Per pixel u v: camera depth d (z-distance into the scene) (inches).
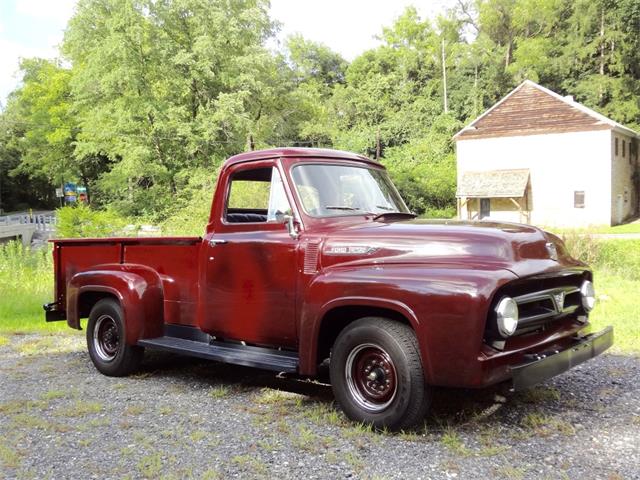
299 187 184.2
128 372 229.9
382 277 152.1
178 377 227.6
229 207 201.8
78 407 186.5
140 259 233.9
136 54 1428.4
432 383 143.4
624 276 505.7
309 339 165.2
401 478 129.0
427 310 142.8
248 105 1552.7
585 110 1416.1
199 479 131.1
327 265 169.8
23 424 173.0
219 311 198.5
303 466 137.2
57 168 2187.5
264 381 217.8
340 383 162.2
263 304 185.5
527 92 1494.8
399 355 148.6
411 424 150.6
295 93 1670.8
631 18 1861.5
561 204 1449.3
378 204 198.1
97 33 1491.1
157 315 224.1
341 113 2657.5
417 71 2785.4
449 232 157.8
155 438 158.4
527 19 2352.4
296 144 2076.8
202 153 1509.6
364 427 157.6
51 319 267.3
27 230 1136.2
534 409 173.9
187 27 1518.2
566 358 152.9
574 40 2070.6
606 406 176.2
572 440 149.3
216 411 181.3
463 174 1562.5
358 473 132.3
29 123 2218.3
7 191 2957.7
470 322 137.9
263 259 185.3
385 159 2172.7
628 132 1515.7
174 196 1439.5
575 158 1425.9
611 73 2054.6
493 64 2381.9
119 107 1465.3
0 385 219.6
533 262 152.7
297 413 176.9
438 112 2425.0
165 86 1498.5
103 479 133.2
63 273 267.0
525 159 1491.1
